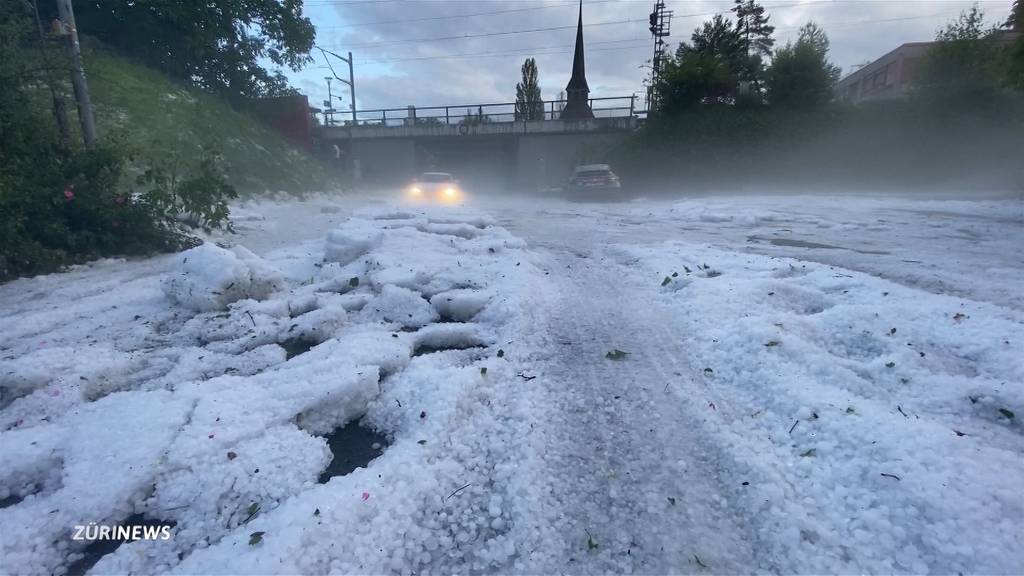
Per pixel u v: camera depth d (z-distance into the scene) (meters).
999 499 1.85
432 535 1.97
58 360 3.17
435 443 2.42
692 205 14.27
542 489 2.20
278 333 3.91
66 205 6.34
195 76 20.03
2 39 6.66
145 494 2.10
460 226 7.98
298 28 21.62
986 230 9.03
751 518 2.02
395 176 29.44
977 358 3.25
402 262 5.58
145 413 2.51
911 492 1.94
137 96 14.25
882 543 1.80
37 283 5.37
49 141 6.73
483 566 1.85
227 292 4.51
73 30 7.75
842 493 2.04
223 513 2.04
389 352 3.30
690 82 23.86
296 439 2.47
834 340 3.55
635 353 3.61
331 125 30.08
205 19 18.50
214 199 8.42
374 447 2.58
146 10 17.39
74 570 1.85
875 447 2.21
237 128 18.02
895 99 22.66
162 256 6.93
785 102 23.53
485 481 2.26
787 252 6.96
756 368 3.08
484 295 4.59
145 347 3.74
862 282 4.76
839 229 9.38
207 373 3.25
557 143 27.67
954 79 21.56
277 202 15.02
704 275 5.48
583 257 6.92
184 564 1.71
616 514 2.07
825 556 1.78
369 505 2.00
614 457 2.42
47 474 2.25
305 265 6.08
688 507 2.10
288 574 1.65
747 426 2.60
